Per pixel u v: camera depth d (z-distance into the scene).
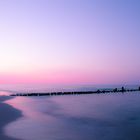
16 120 28.47
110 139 21.25
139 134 23.08
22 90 103.56
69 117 32.00
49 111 37.47
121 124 27.75
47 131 23.58
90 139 21.17
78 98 63.50
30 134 22.08
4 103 45.34
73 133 23.11
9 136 21.03
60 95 77.00
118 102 51.31
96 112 36.66
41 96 72.19
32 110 37.94
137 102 51.19
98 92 88.62
